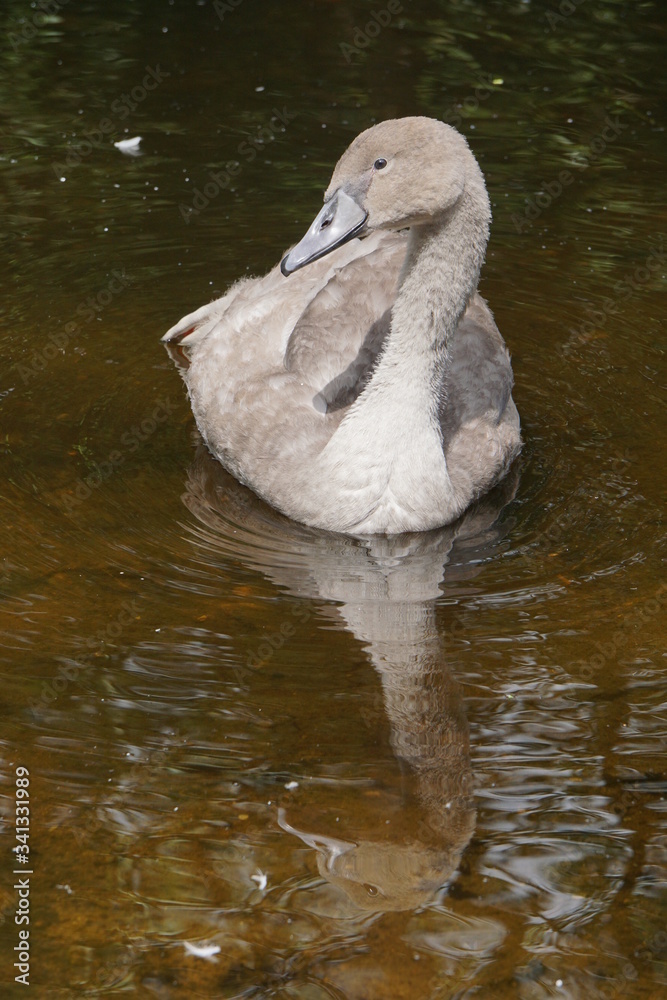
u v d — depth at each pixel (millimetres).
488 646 9586
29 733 8586
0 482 11531
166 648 9477
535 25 23297
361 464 11164
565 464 12281
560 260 16406
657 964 6953
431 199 10625
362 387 12141
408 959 6965
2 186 17484
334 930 7121
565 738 8656
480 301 13734
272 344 12797
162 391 13430
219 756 8430
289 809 8008
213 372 12797
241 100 20109
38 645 9430
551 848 7727
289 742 8578
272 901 7324
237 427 11992
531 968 6914
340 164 10930
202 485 11867
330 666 9328
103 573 10328
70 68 20812
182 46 21859
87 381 13492
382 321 12500
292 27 22875
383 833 7840
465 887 7457
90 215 16984
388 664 9352
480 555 10898
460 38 22672
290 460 11523
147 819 7910
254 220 17047
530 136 19359
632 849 7727
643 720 8836
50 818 7883
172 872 7516
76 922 7176
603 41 22672
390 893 7395
